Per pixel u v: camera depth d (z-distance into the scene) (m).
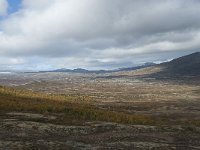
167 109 173.38
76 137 51.59
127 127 61.09
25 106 78.81
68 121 65.06
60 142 46.59
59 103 100.88
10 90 120.19
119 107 167.88
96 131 56.88
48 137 50.28
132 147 46.53
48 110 78.19
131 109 164.88
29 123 57.09
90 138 51.28
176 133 60.09
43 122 61.97
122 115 80.75
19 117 65.44
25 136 49.53
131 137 53.41
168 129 63.28
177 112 154.12
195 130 65.25
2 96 99.56
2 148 41.00
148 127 62.66
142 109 169.88
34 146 42.91
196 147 49.56
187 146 49.69
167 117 125.19
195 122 88.81
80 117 72.88
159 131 60.88
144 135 55.84
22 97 106.88
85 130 56.50
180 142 53.06
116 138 52.12
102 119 73.19
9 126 54.28
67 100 123.81
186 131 63.25
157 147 47.34
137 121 75.88
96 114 76.12
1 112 70.25
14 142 44.12
